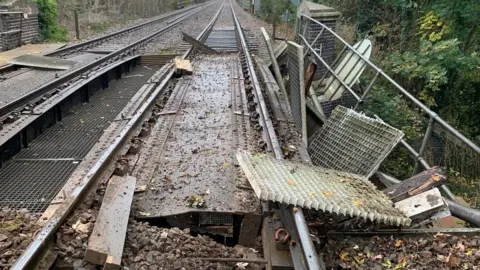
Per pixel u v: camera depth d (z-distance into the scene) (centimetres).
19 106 746
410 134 896
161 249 363
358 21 1590
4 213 403
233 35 2397
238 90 987
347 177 491
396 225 411
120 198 402
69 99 854
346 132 681
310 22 1341
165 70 1180
